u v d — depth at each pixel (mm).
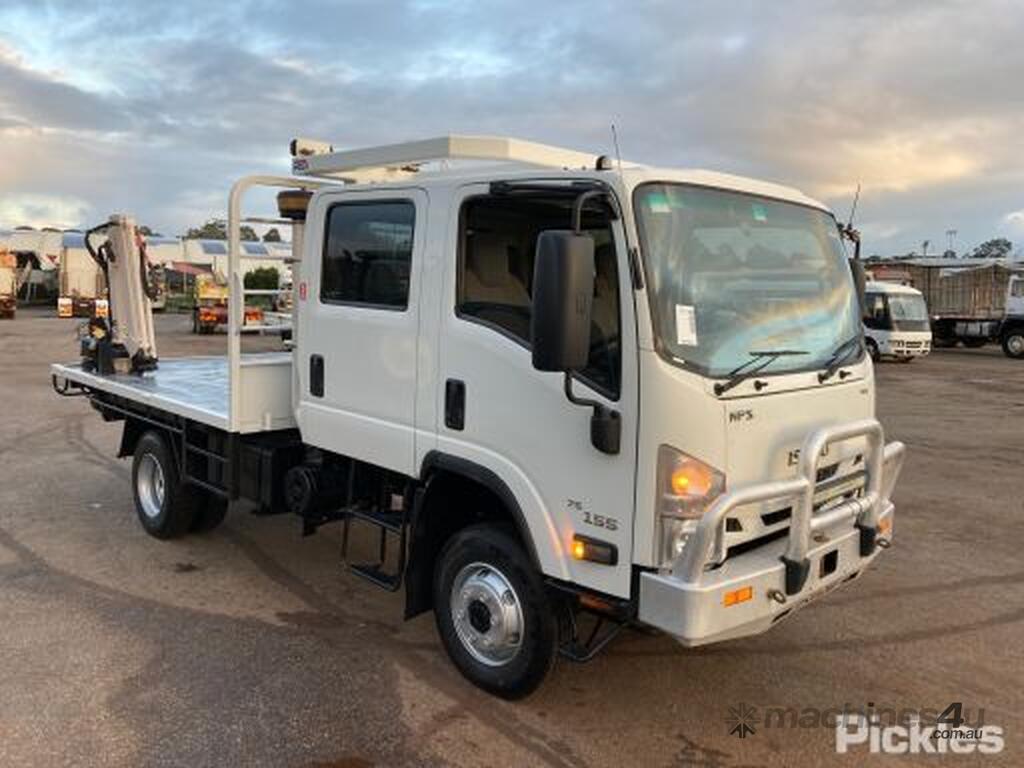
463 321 4031
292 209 5355
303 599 5453
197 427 6023
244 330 5445
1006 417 14625
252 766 3604
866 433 3896
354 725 3947
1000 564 6500
